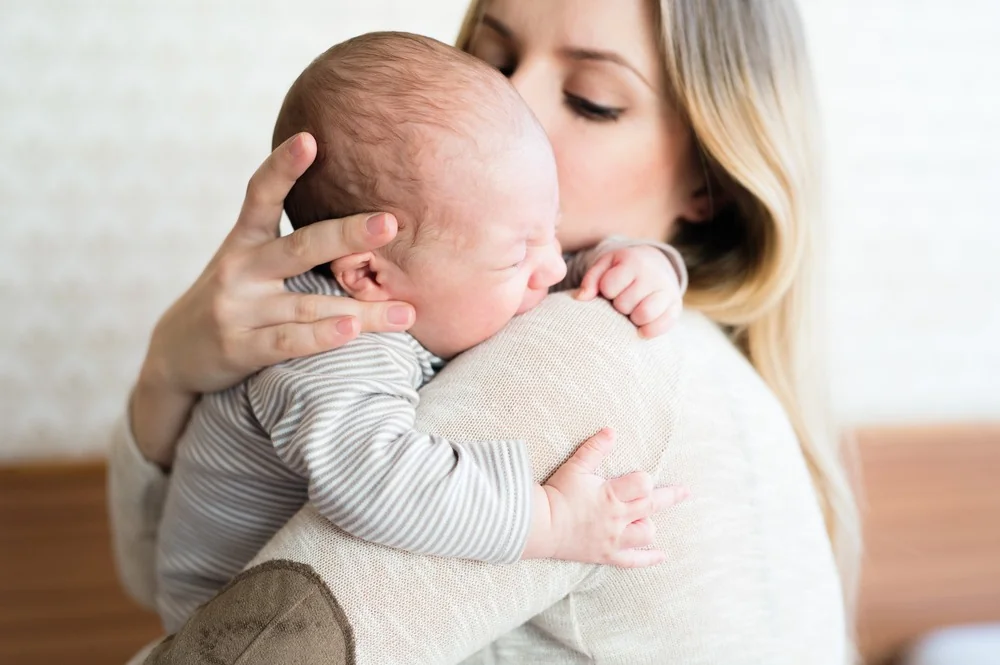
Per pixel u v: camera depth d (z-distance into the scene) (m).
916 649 1.73
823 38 2.05
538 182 0.81
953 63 2.12
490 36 1.04
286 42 1.94
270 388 0.78
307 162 0.77
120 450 1.07
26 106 1.86
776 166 1.04
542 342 0.78
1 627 1.63
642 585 0.78
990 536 1.89
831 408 1.24
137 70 1.89
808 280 1.14
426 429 0.74
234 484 0.87
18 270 1.93
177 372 0.89
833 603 0.95
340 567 0.68
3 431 1.97
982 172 2.19
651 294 0.83
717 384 0.88
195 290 0.90
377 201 0.80
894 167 2.15
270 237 0.83
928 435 2.08
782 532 0.89
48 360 1.97
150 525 1.09
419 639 0.68
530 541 0.70
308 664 0.64
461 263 0.80
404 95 0.79
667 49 0.96
